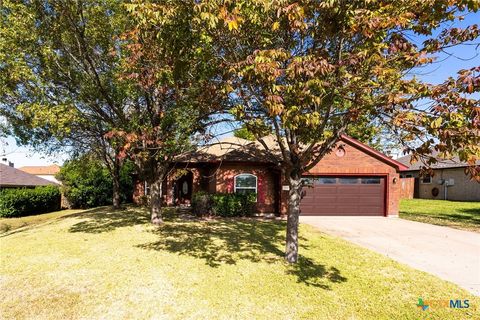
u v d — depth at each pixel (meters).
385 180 15.57
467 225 12.68
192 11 4.37
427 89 3.86
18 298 4.89
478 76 3.39
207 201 14.65
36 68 9.27
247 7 4.24
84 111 10.27
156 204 11.95
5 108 9.47
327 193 15.48
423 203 21.84
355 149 15.44
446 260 7.29
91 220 12.97
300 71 3.96
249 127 5.85
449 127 3.50
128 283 5.48
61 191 23.78
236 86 5.43
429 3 4.09
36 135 10.59
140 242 8.62
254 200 14.99
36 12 8.85
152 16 4.44
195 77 6.16
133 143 8.60
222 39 5.02
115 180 17.56
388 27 4.16
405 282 5.71
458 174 23.36
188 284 5.45
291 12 3.96
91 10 9.44
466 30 4.26
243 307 4.61
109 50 9.57
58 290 5.19
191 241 8.77
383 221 13.88
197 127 9.80
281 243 8.67
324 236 9.95
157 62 6.46
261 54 4.07
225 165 15.91
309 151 6.27
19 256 7.20
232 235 9.73
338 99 5.14
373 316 4.41
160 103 10.02
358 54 4.15
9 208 18.69
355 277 5.93
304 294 5.09
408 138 4.20
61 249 7.82
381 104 4.32
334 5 4.03
